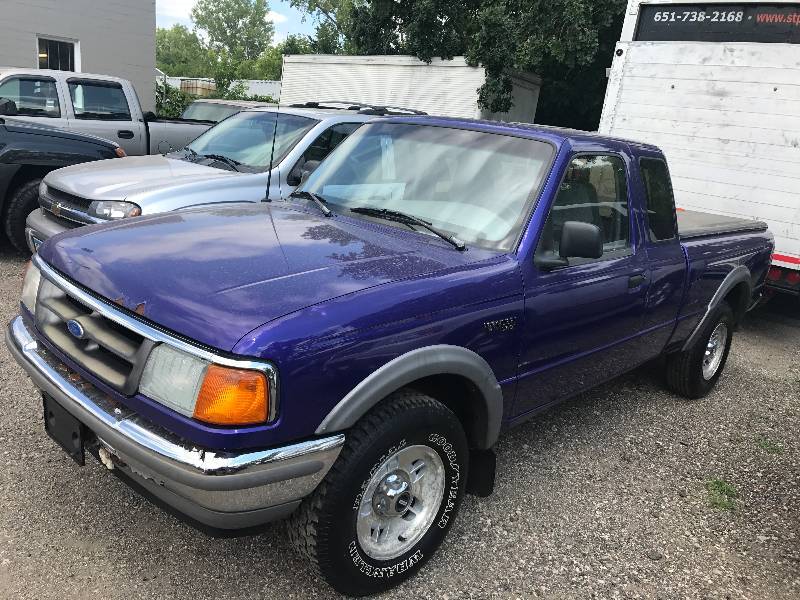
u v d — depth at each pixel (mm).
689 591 2979
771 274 7086
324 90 22000
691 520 3541
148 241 2791
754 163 7051
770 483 4027
